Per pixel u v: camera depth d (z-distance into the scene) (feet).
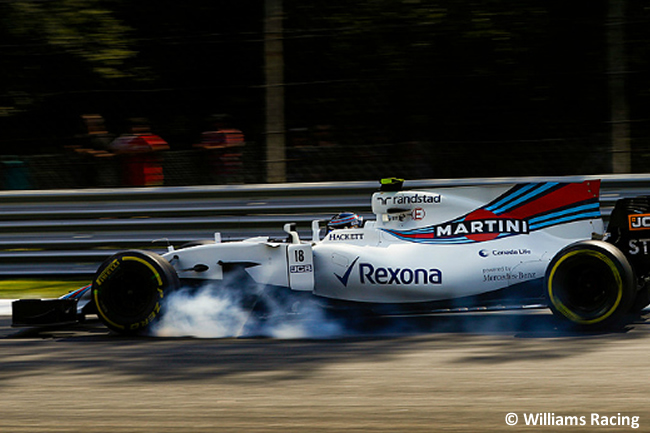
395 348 36.83
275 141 60.64
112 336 43.37
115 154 64.39
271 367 34.01
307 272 41.81
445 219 42.68
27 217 61.57
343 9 64.95
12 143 67.67
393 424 26.03
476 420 26.05
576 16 63.16
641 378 29.99
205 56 69.05
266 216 60.29
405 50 64.44
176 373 33.55
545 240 41.27
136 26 69.56
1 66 68.08
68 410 28.81
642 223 39.70
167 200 61.00
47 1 67.05
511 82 63.77
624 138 57.72
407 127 64.44
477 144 62.64
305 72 65.67
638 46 62.80
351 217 45.70
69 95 67.97
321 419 26.76
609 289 37.06
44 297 55.88
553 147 62.34
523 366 32.35
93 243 60.95
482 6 63.87
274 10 60.29
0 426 27.30
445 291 41.04
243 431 25.95
